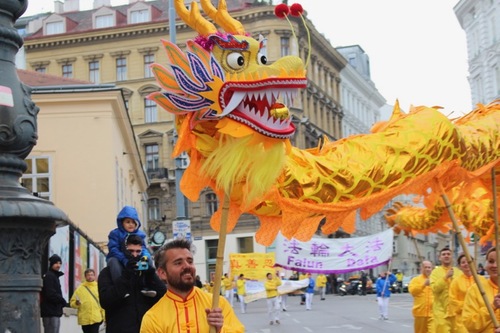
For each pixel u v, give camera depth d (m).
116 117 29.66
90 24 62.69
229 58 5.12
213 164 5.18
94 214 27.66
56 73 60.66
